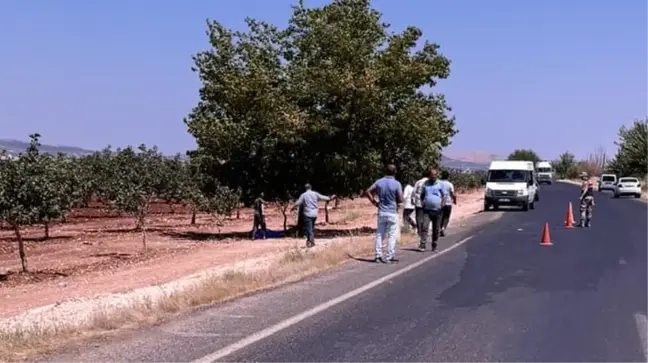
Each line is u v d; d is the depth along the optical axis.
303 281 13.84
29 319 12.09
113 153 46.91
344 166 27.88
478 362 7.84
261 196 29.97
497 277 14.51
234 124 28.53
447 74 29.64
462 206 50.84
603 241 22.69
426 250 19.66
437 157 29.81
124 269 21.91
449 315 10.49
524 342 8.82
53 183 21.50
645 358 8.08
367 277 14.38
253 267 18.50
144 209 29.22
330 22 29.36
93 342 8.55
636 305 11.38
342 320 10.04
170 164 41.38
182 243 29.38
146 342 8.55
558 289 12.98
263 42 30.42
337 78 27.02
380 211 16.97
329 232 31.34
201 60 30.06
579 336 9.16
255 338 8.80
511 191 42.34
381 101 27.50
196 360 7.72
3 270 22.31
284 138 27.53
